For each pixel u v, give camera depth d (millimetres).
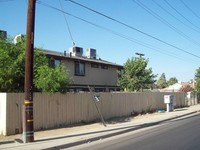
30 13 15094
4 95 16922
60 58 33781
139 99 31688
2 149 13406
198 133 17922
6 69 19016
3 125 16891
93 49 43281
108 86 42594
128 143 15180
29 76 15102
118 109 27531
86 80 38188
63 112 20766
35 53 20547
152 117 28797
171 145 14000
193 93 52875
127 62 44656
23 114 15234
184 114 32531
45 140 15766
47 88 19234
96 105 22656
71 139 16031
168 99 36312
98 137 17062
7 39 19984
